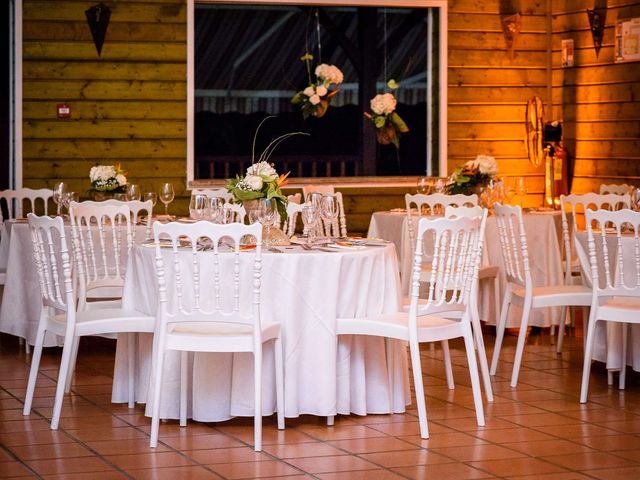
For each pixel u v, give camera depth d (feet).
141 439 15.62
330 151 44.39
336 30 34.32
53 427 16.12
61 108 30.37
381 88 42.01
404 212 26.71
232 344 15.07
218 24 42.75
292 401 16.16
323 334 16.14
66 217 23.95
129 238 19.22
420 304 18.26
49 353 22.66
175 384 16.46
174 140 31.07
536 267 24.61
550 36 33.65
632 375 20.54
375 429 16.25
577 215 32.89
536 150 33.76
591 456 14.79
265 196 17.38
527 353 22.75
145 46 30.71
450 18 33.01
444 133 33.14
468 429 16.28
